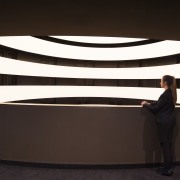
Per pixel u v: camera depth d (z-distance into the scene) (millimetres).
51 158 3430
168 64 8859
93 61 10750
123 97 10258
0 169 3312
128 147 3436
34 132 3455
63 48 9375
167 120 2951
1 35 4551
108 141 3418
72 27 3977
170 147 3047
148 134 3447
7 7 3102
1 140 3535
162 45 8664
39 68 8422
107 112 3418
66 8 3123
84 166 3406
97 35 4523
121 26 3889
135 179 2980
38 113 3451
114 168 3416
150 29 4035
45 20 3627
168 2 2900
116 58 10141
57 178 2996
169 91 2992
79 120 3408
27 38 7688
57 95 9328
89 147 3418
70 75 9961
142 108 3441
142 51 9469
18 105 3490
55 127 3428
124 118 3428
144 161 3453
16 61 7191
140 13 3285
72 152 3418
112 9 3148
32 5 3027
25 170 3285
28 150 3471
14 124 3502
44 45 8492
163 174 3123
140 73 9797
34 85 8398
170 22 3654
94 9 3162
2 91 6480
